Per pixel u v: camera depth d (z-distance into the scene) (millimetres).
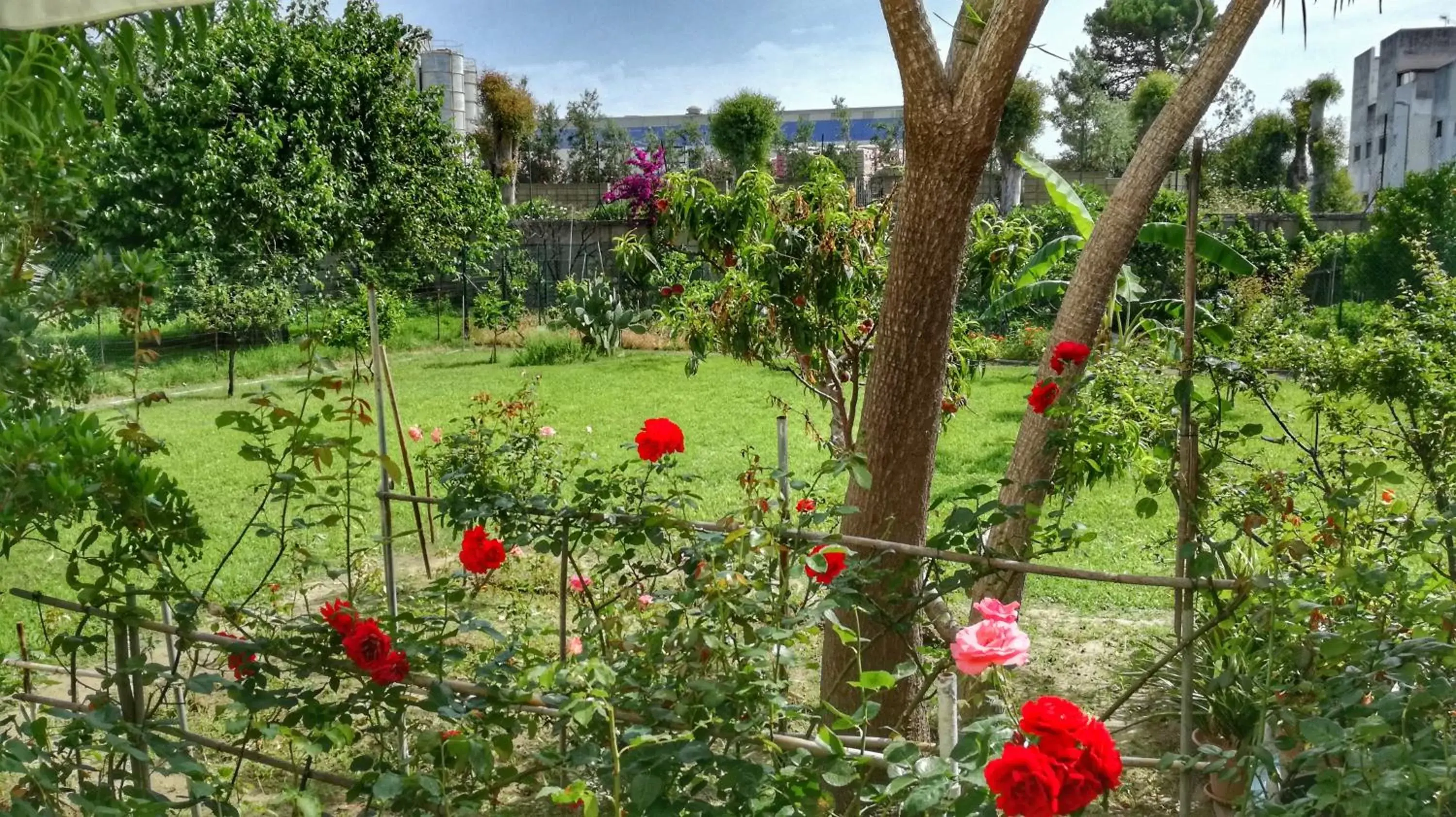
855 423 5852
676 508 2855
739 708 1948
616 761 1746
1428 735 1801
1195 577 2404
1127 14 31719
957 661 1775
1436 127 29734
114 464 2346
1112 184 27359
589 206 35031
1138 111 29938
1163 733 4047
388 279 20797
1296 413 8891
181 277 17328
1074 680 4738
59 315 2793
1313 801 1807
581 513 2783
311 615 2414
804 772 1839
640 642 2125
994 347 7406
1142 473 4043
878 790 1927
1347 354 4004
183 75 18078
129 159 17688
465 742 1896
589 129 41156
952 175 2943
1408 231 13805
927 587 2613
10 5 2123
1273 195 21531
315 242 19531
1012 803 1459
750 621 2146
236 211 18328
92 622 4945
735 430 11148
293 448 2496
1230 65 3861
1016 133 25922
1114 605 5770
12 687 2953
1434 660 2100
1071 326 4051
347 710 2193
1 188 2762
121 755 2416
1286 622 2227
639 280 5656
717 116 29422
